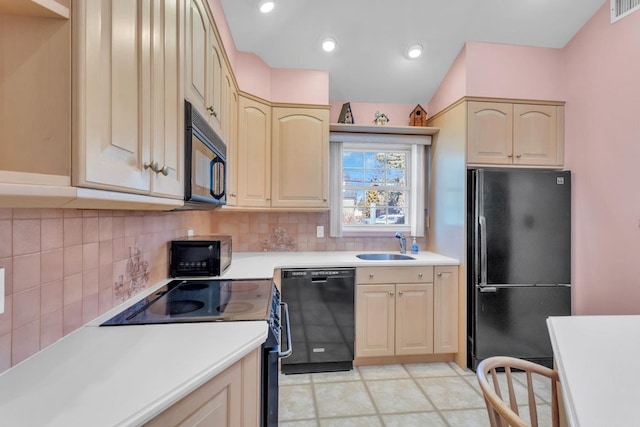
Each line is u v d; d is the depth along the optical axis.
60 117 0.62
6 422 0.61
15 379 0.76
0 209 0.79
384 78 2.81
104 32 0.70
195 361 0.86
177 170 1.13
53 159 0.62
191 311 1.28
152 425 0.69
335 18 2.29
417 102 3.12
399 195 3.28
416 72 2.76
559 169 2.59
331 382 2.32
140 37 0.86
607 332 1.06
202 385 0.82
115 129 0.74
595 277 2.31
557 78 2.59
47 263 0.94
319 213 3.08
